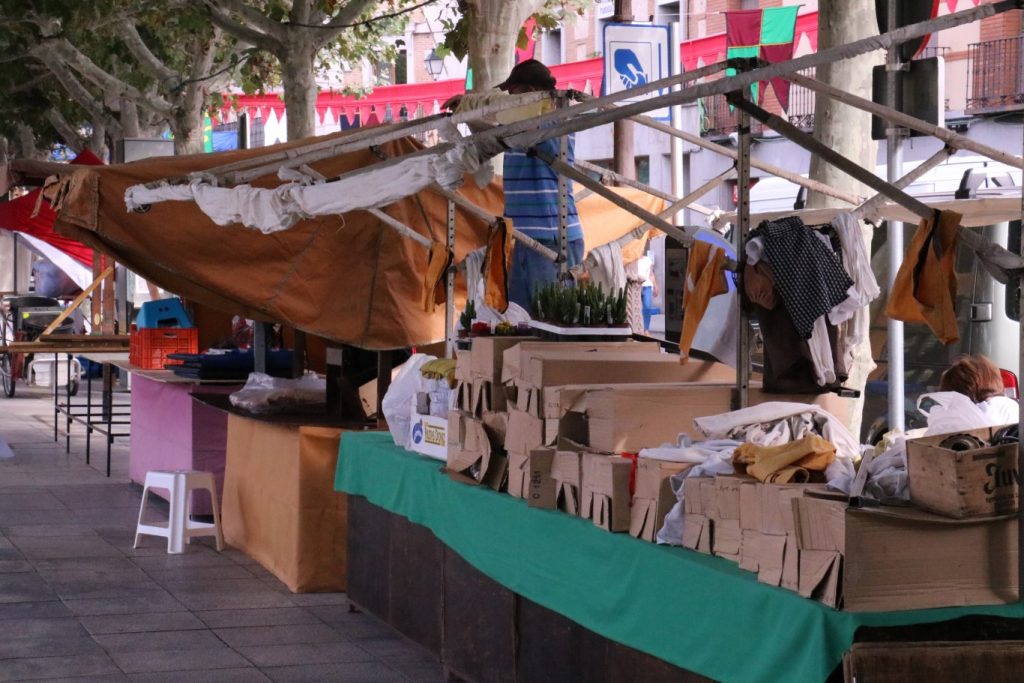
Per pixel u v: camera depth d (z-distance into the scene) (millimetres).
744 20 14438
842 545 4184
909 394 10703
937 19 4840
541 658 6137
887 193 5207
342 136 9891
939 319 5039
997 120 23812
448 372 7672
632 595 5215
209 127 47156
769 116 5773
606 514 5438
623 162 13414
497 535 6363
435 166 7027
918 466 4406
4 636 8039
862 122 9484
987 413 6359
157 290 21781
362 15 26688
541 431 6184
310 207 7926
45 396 25484
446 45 18344
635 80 12797
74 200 10164
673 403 5941
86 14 25625
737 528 4805
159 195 9586
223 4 21031
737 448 5129
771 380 6160
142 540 11195
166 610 8734
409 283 10852
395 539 7891
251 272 10625
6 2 26672
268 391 10461
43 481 14727
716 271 6137
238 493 10656
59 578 9664
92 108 32438
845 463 4789
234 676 7266
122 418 21375
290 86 21203
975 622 4316
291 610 8773
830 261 5914
